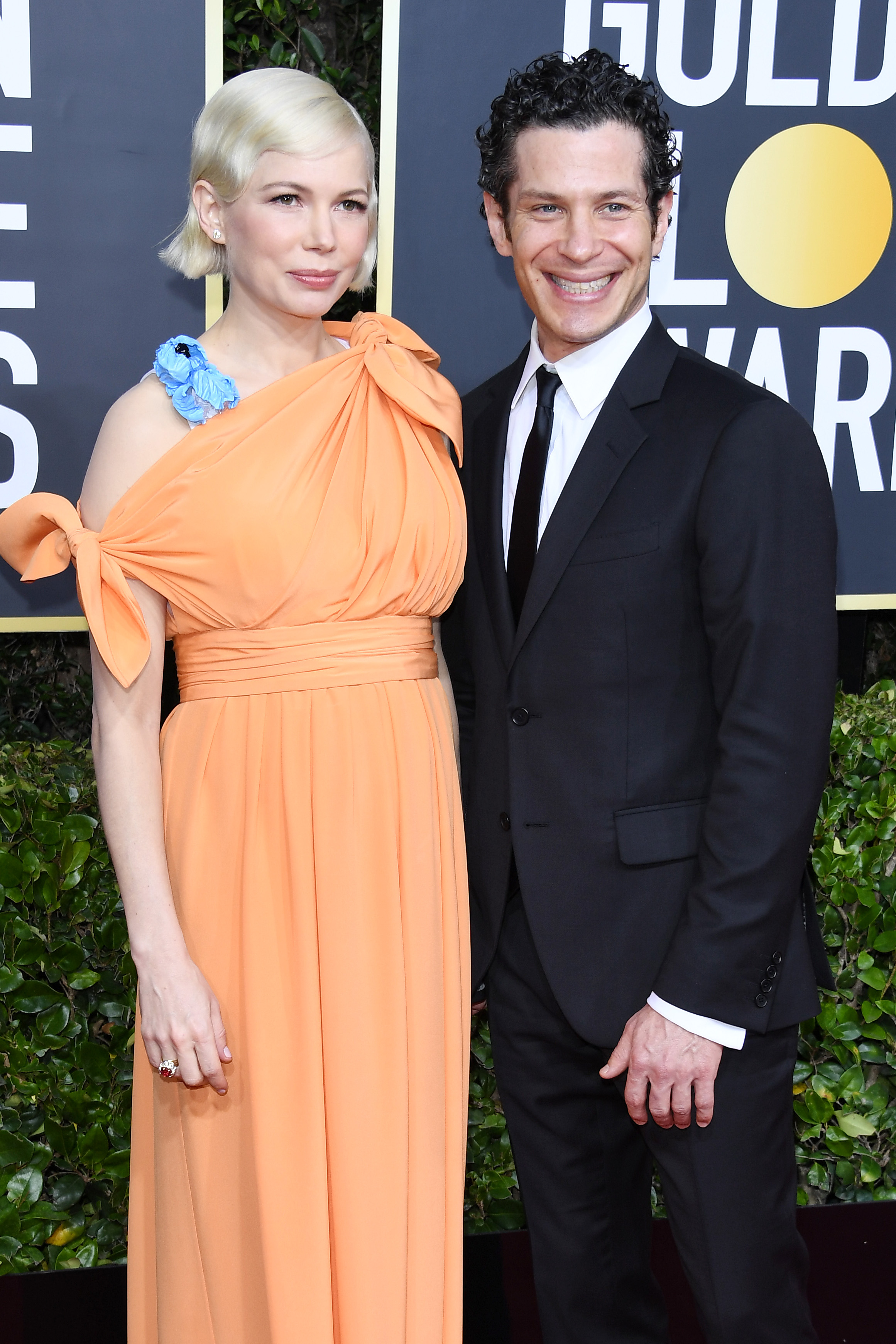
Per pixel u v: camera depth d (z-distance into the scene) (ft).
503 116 4.39
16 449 6.67
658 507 4.25
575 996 4.50
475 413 5.09
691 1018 4.15
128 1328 5.15
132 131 6.45
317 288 4.24
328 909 4.20
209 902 4.28
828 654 4.09
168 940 4.15
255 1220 4.27
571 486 4.39
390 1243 4.29
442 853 4.50
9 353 6.59
